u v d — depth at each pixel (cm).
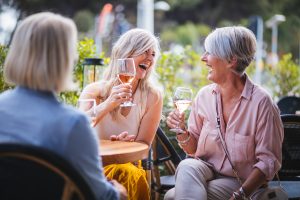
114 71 367
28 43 209
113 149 297
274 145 307
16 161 196
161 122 543
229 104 320
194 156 342
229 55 310
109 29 3150
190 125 340
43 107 208
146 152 304
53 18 213
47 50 209
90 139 211
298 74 898
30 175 198
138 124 366
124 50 362
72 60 216
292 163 364
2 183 198
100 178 217
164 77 719
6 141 204
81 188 198
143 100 365
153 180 409
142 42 361
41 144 203
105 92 365
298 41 4278
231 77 316
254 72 1002
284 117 353
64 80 214
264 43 4103
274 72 892
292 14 4122
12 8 2475
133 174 331
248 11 4062
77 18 3506
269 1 4062
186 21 4197
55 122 206
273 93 891
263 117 307
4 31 2228
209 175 317
